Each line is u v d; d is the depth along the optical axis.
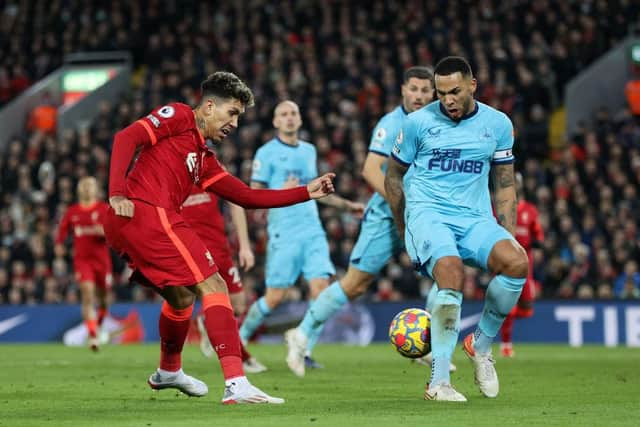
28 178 86.12
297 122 39.41
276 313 62.78
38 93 100.31
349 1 95.69
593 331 59.84
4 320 67.56
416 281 66.62
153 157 23.27
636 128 80.75
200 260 22.84
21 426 19.61
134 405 23.62
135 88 103.81
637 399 25.36
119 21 103.94
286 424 19.25
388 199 26.23
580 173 75.56
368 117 81.94
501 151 25.44
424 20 92.50
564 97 89.69
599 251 65.88
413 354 25.72
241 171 78.44
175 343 25.06
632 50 87.94
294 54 89.44
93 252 54.06
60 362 42.81
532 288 47.09
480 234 24.50
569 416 20.92
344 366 39.31
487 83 84.19
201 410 22.20
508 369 37.69
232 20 97.50
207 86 23.78
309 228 38.78
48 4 108.00
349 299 33.69
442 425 19.12
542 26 91.56
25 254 75.94
